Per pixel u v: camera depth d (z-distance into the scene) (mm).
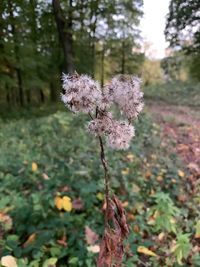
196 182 5168
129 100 1631
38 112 14492
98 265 1854
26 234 3619
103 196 4074
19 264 2869
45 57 19781
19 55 15219
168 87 25625
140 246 3393
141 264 3379
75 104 1604
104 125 1653
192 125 10727
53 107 15461
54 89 23297
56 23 15453
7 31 14633
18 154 6660
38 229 3559
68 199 3750
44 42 19797
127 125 1673
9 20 14406
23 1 14352
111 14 20250
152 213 4082
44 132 8414
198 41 23422
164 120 11148
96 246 3223
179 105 17234
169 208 3600
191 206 4535
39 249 3262
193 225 4066
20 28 15953
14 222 3750
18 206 4074
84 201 3949
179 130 9852
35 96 27453
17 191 4715
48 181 4363
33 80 18047
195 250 3566
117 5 19719
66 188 4215
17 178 5012
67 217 3654
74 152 6551
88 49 21781
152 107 15859
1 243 3348
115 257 1872
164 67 32781
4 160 6098
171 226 3566
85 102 1595
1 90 20500
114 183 4391
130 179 4922
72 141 7258
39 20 16484
